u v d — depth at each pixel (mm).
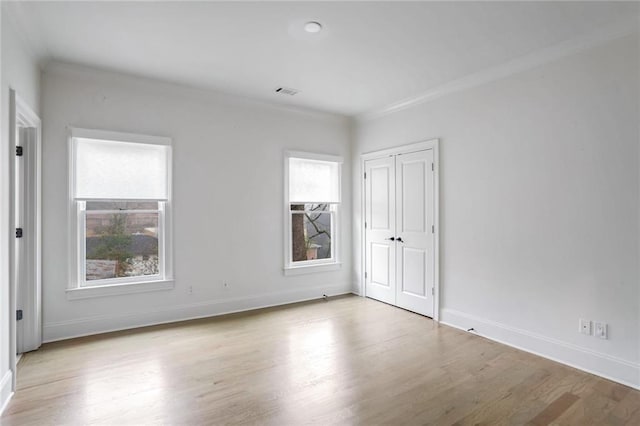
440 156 4004
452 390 2490
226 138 4277
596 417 2186
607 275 2707
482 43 2928
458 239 3816
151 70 3480
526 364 2910
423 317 4148
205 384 2549
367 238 5047
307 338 3471
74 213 3430
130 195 3707
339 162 5191
